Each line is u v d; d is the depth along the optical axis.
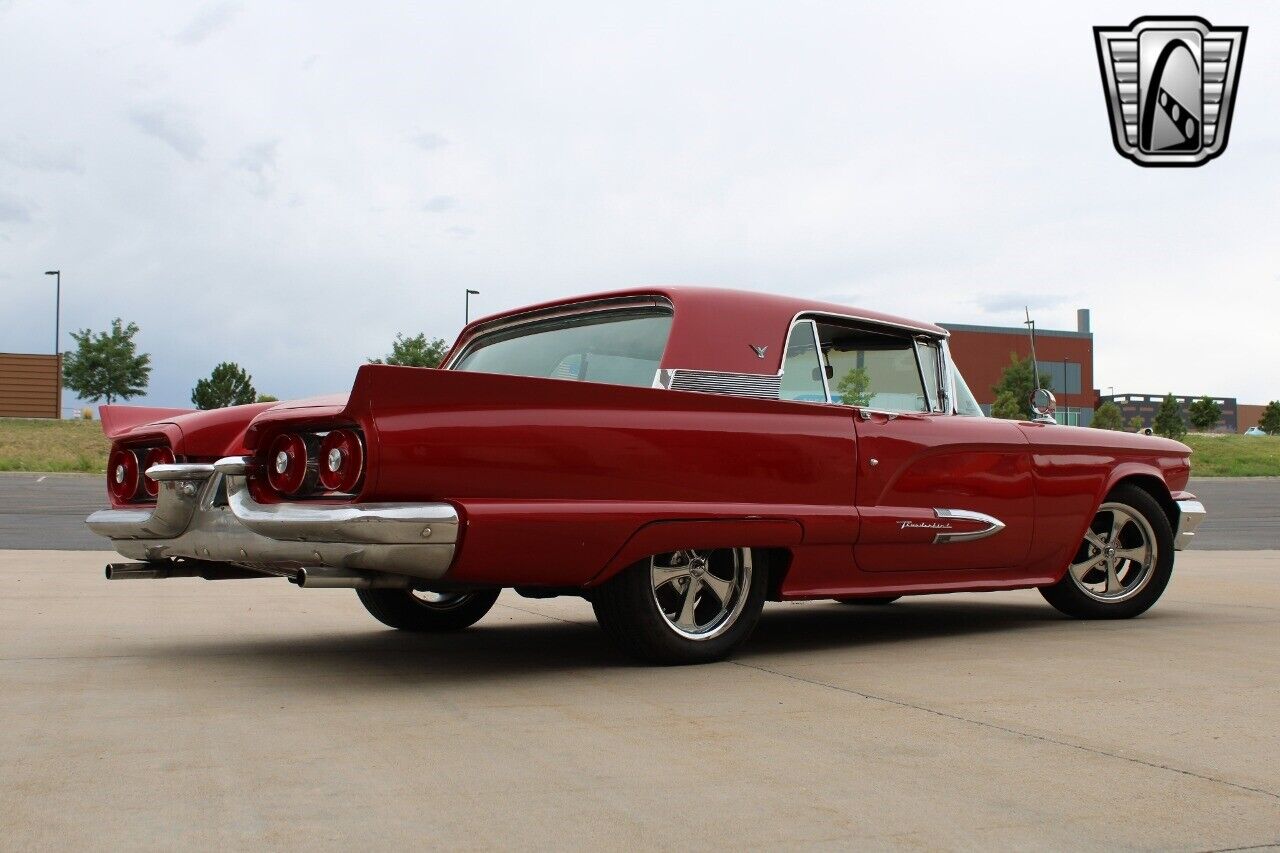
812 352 4.37
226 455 3.98
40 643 4.42
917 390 4.87
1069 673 3.79
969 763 2.62
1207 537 13.41
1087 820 2.21
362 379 3.19
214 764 2.58
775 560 4.18
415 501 3.30
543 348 4.45
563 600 6.32
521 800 2.32
